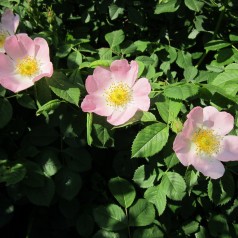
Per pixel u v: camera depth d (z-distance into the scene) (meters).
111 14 0.29
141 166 0.22
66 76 0.22
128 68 0.21
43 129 0.23
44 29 0.27
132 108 0.20
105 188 0.24
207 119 0.20
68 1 0.31
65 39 0.28
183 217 0.23
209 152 0.20
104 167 0.25
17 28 0.25
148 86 0.20
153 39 0.31
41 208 0.24
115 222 0.22
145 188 0.24
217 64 0.25
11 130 0.23
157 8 0.26
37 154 0.22
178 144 0.19
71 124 0.22
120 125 0.21
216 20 0.29
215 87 0.21
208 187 0.21
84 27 0.30
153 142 0.19
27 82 0.21
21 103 0.21
